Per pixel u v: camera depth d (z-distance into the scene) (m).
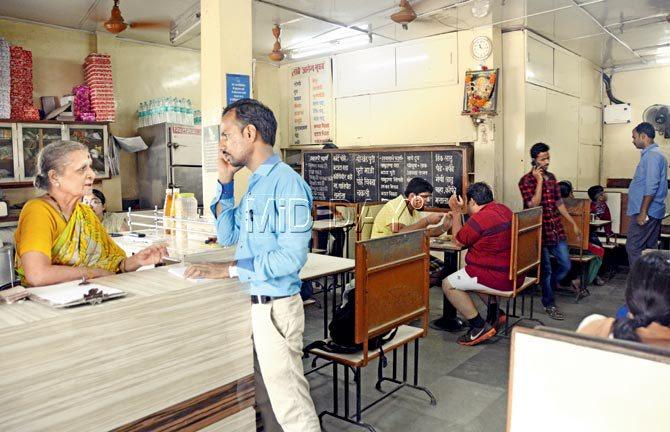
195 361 1.64
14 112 5.09
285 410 1.90
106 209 5.97
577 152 7.82
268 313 1.86
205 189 3.73
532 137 6.32
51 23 5.61
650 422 0.86
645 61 8.14
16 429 1.24
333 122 7.47
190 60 6.88
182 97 6.83
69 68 5.82
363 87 7.09
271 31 6.08
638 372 0.86
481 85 5.88
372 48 6.94
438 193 6.19
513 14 5.45
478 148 6.15
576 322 4.61
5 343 1.21
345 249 6.16
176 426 1.60
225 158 1.98
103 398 1.41
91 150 5.64
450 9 5.24
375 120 7.02
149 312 1.50
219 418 1.73
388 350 2.68
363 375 3.47
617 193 7.09
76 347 1.34
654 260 1.24
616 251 6.76
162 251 2.25
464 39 6.11
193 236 2.92
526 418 0.98
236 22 3.58
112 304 1.41
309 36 6.31
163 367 1.55
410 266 2.71
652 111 8.25
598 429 0.90
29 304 1.43
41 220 1.94
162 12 5.25
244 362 1.81
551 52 6.75
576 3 5.09
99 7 5.07
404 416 2.88
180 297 1.58
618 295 5.55
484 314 4.86
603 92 8.73
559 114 7.10
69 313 1.33
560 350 0.94
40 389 1.28
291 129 7.98
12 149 5.06
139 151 6.29
